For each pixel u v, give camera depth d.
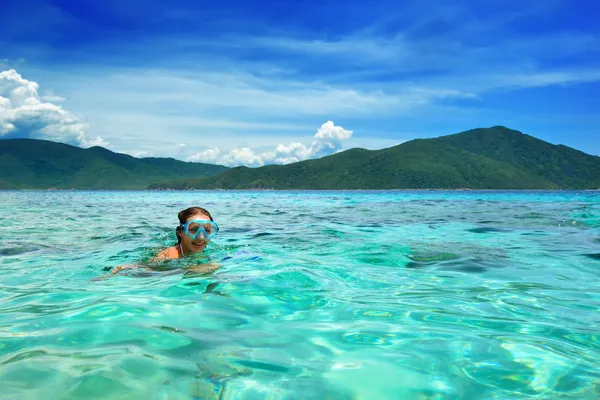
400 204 25.11
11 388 1.59
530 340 2.25
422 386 1.68
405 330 2.41
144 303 2.92
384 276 4.02
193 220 4.92
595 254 5.37
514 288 3.57
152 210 18.09
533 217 12.64
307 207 20.97
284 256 5.08
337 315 2.71
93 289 3.41
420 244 6.31
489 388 1.68
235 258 4.86
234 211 17.03
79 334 2.24
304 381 1.71
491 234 7.83
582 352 2.08
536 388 1.69
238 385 1.66
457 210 17.38
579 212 15.34
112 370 1.76
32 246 6.18
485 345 2.17
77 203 27.33
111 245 6.29
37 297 3.13
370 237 7.33
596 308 2.93
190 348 2.06
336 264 4.59
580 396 1.62
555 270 4.36
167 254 4.98
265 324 2.48
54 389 1.58
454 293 3.36
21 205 23.09
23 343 2.09
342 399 1.56
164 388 1.61
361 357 1.98
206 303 2.94
